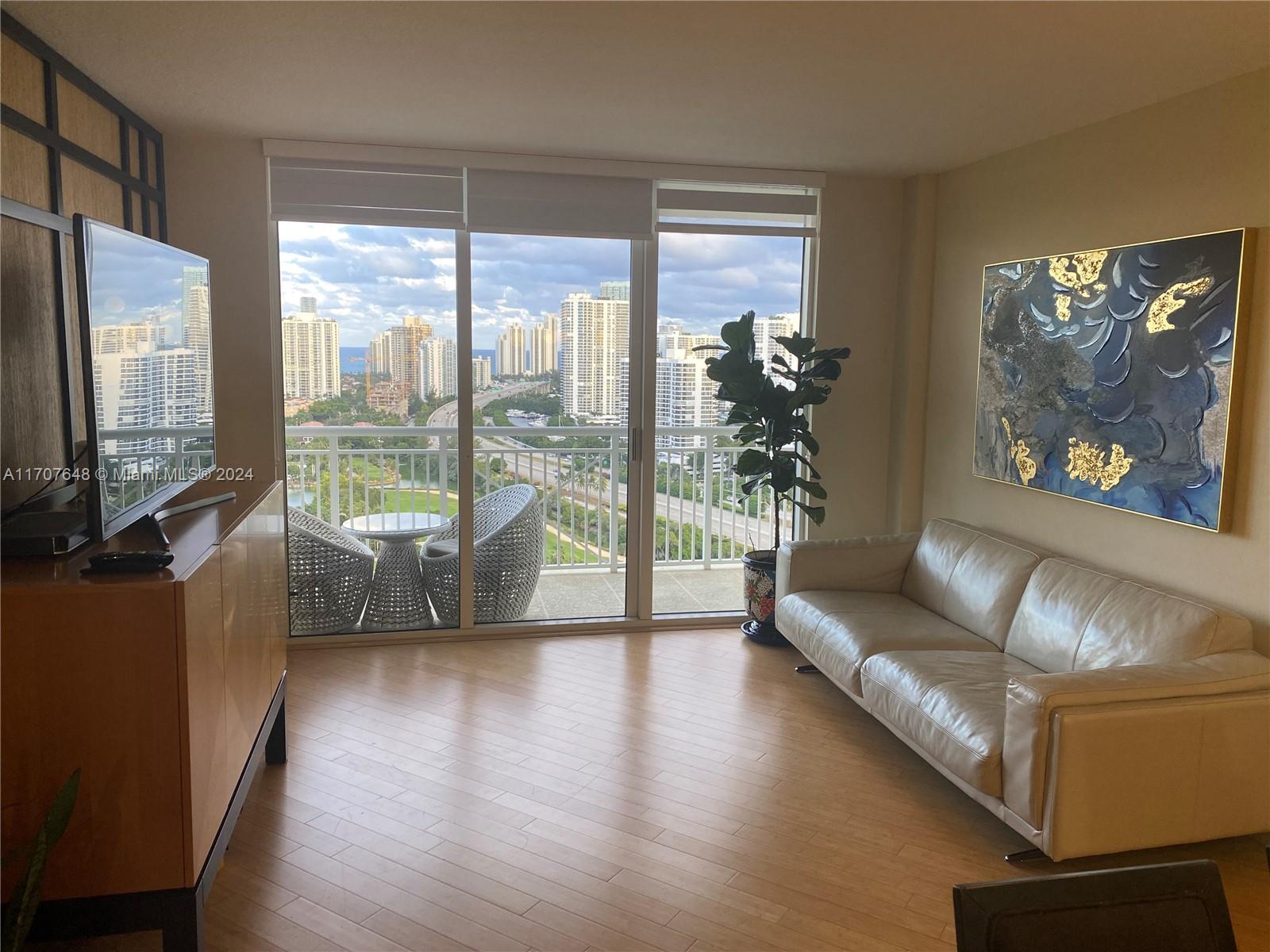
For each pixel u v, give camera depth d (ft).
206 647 6.80
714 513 18.15
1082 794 8.05
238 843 8.85
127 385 7.70
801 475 16.31
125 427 7.63
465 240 14.66
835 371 14.52
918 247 15.51
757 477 14.93
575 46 9.02
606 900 8.05
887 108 11.21
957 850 9.02
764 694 13.09
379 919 7.72
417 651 14.71
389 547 15.33
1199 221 10.09
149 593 6.15
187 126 12.64
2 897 6.14
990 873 8.62
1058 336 12.14
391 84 10.44
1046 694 8.10
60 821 5.83
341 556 14.93
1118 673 8.48
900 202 15.90
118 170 11.09
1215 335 9.62
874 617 12.58
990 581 12.16
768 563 15.25
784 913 7.91
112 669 6.16
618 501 16.52
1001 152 13.61
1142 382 10.65
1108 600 10.23
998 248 13.75
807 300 16.10
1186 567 10.25
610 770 10.61
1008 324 13.25
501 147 13.70
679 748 11.25
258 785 10.08
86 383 6.79
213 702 7.03
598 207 14.71
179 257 9.32
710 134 12.74
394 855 8.70
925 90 10.41
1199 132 10.07
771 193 15.61
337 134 13.03
